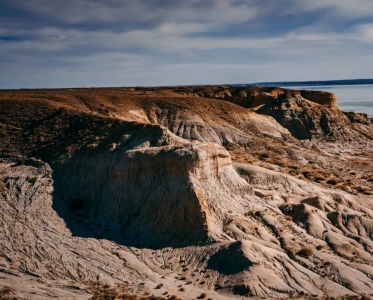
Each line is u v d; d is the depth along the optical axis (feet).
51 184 157.48
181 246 126.21
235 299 104.37
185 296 105.19
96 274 115.75
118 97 273.75
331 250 127.95
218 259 117.39
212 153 145.38
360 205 160.97
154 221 134.82
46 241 129.29
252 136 259.19
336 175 211.41
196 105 273.33
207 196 136.05
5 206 143.95
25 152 184.24
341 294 108.37
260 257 115.96
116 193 146.82
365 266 119.75
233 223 130.72
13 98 243.81
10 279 112.37
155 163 143.43
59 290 107.65
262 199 149.38
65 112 212.02
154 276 115.03
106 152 159.63
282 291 108.06
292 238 130.31
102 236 134.41
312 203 151.84
